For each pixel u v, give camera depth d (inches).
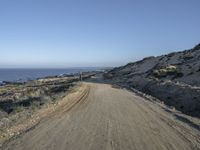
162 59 4431.6
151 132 612.4
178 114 884.0
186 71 2815.0
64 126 651.5
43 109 895.1
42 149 469.1
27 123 684.1
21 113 821.9
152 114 863.7
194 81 2390.5
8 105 1434.5
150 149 479.8
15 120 717.3
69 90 1681.8
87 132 594.6
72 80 3491.6
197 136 586.2
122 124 690.2
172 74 2861.7
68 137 548.4
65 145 492.7
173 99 1440.7
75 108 948.6
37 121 711.1
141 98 1375.5
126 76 3764.8
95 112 868.6
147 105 1089.4
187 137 573.9
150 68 4111.7
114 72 4559.5
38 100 1206.9
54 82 3398.1
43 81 3882.9
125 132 603.8
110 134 580.4
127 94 1568.7
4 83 4761.3
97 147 483.5
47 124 671.8
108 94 1518.2
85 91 1660.9
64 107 967.0
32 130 606.2
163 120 765.9
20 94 1966.0
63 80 3727.9
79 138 541.6
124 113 864.9
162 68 3243.1
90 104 1062.4
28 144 498.6
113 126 662.5
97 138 544.7
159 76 2893.7
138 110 941.2
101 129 626.2
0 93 2401.6
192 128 673.6
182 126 692.7
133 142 522.3
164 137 568.4
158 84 1988.2
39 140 524.7
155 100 1331.2
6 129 615.8
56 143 505.0
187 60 3708.2
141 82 2485.2
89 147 482.6
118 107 1000.9
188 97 1320.1
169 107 1088.8
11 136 564.4
